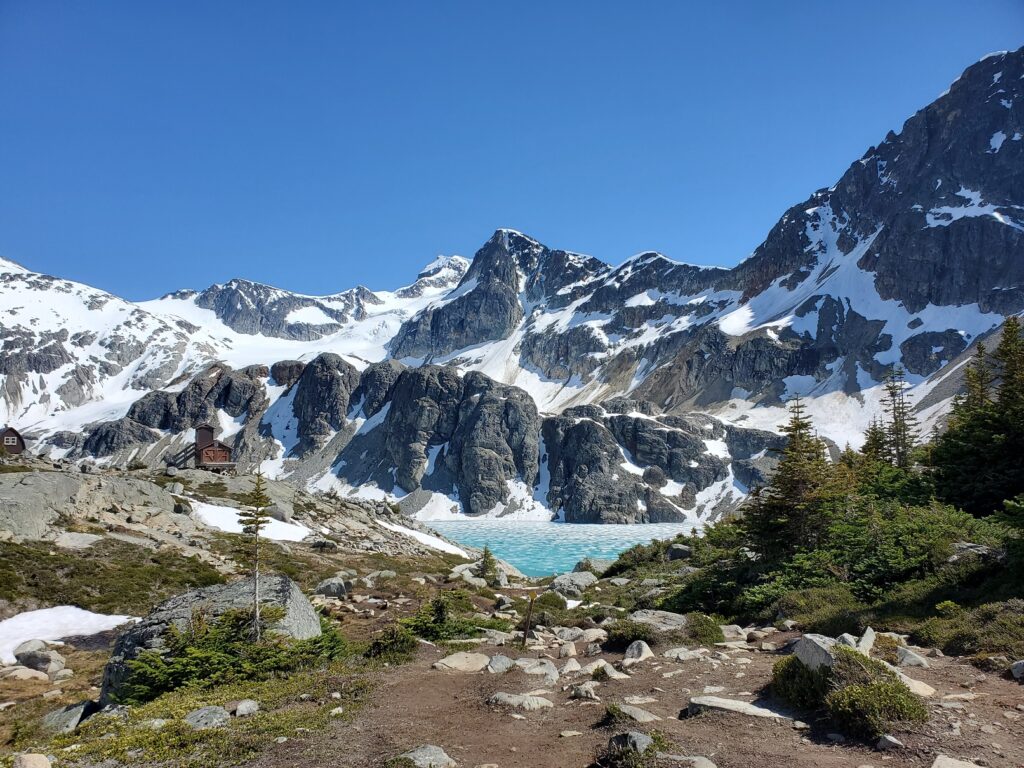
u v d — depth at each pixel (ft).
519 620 87.30
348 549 188.24
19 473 141.90
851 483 108.17
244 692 48.83
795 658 39.45
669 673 47.73
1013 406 112.57
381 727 38.22
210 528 165.68
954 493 115.03
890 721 31.86
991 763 27.25
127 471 222.28
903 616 57.26
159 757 35.06
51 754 37.24
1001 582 57.21
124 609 101.60
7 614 93.91
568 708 41.32
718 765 29.25
